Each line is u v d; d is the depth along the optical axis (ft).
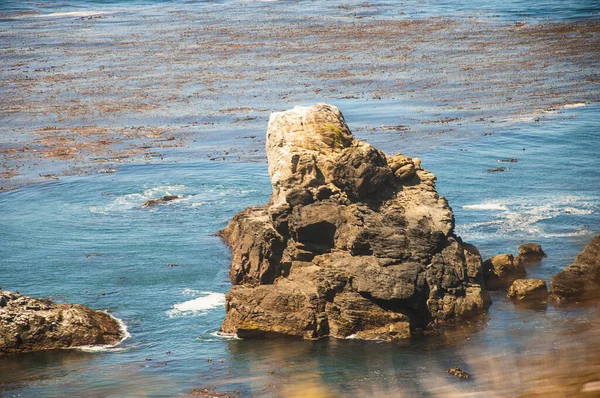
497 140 409.90
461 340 181.27
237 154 409.90
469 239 263.70
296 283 205.67
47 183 367.66
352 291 201.26
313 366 171.22
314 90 571.28
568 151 380.78
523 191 318.24
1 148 438.81
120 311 226.58
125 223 308.81
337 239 217.15
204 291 239.50
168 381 169.89
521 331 165.07
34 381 177.17
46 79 634.84
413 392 101.76
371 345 186.50
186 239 288.51
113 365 185.47
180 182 361.51
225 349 191.31
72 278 254.47
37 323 201.57
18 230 303.27
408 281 198.59
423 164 368.07
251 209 276.62
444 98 532.32
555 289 196.85
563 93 530.27
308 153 229.45
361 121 474.08
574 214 285.84
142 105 538.06
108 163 400.67
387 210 219.61
